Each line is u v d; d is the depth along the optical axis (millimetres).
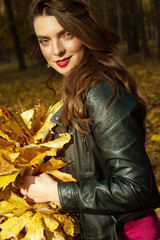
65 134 1239
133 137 1100
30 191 1230
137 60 17469
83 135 1221
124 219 1204
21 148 1243
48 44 1263
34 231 1188
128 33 21516
